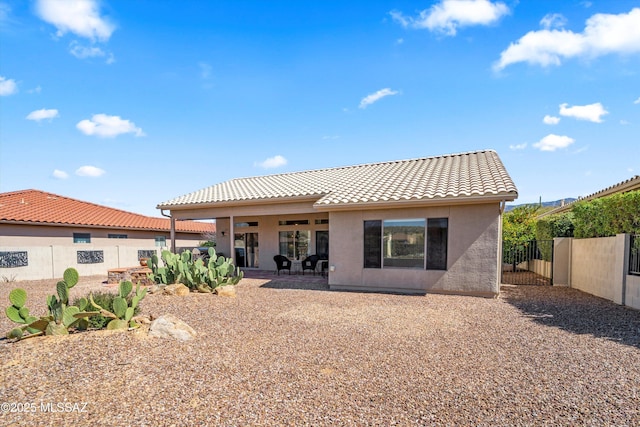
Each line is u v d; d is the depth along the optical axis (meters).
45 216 20.34
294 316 7.99
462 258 10.92
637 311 8.73
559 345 5.90
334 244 12.51
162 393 3.93
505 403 3.79
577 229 13.12
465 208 10.88
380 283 11.90
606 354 5.44
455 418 3.48
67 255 18.72
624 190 13.13
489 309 8.91
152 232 27.62
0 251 16.11
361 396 3.95
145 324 6.55
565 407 3.71
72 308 5.86
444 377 4.50
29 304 9.77
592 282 11.48
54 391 3.89
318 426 3.32
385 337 6.33
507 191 9.79
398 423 3.38
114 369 4.51
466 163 14.72
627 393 4.05
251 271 18.64
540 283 14.28
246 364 4.88
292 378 4.43
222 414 3.51
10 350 5.00
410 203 11.06
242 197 15.62
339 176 17.06
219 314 8.03
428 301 10.01
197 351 5.34
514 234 18.22
